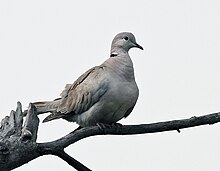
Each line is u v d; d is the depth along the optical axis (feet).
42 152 29.30
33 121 29.14
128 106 39.83
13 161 28.30
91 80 39.91
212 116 32.50
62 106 41.16
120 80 39.32
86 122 40.68
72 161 30.30
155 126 33.32
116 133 35.29
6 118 29.84
